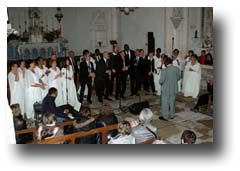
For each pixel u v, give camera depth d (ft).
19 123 16.56
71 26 49.03
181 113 26.12
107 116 16.67
